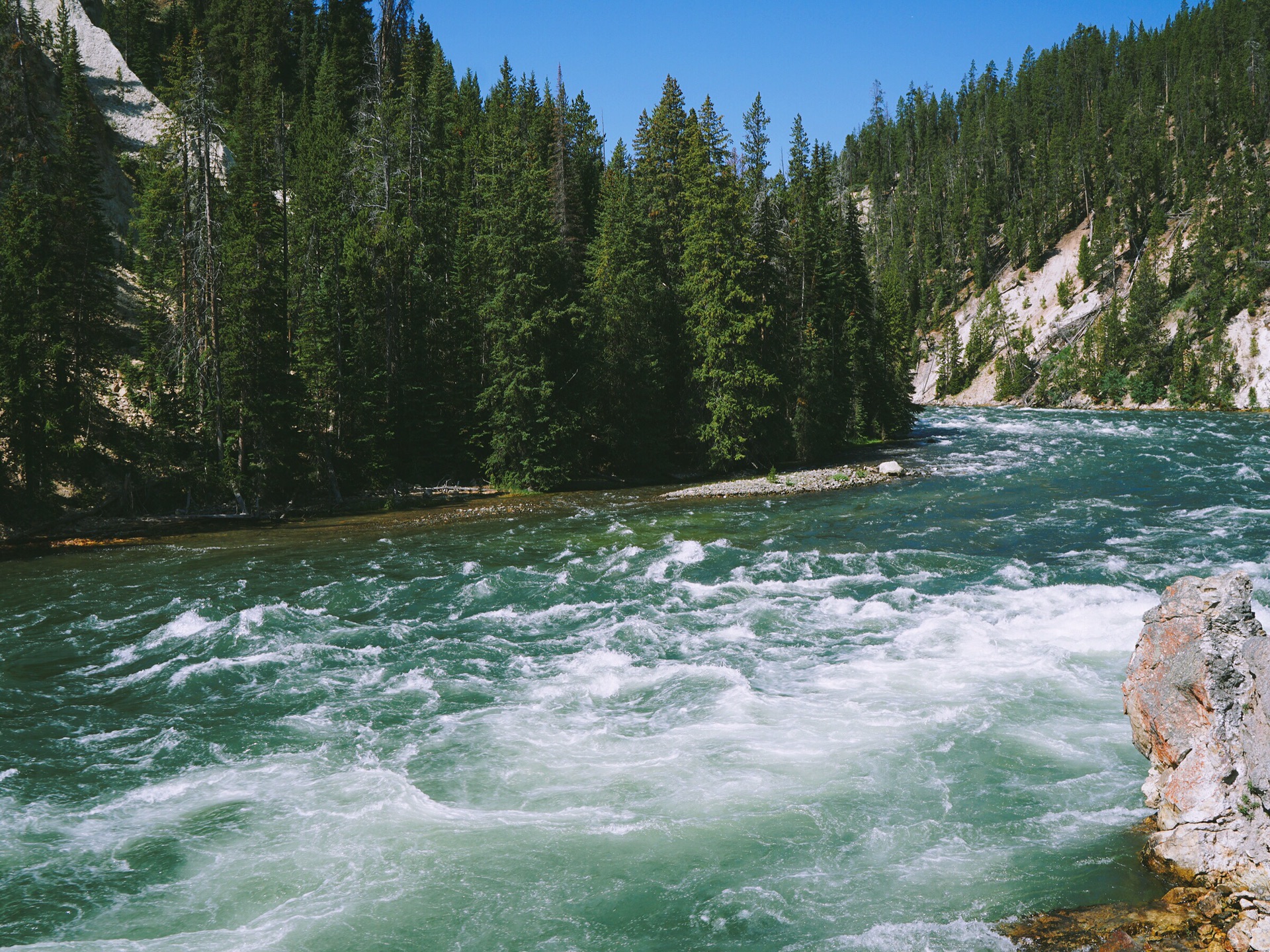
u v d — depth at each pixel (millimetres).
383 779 10602
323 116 69750
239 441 34031
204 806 10031
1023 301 132000
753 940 7223
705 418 47344
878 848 8695
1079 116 164625
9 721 12992
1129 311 108875
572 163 61562
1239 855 7461
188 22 97812
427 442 42312
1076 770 10219
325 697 13672
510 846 8914
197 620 18094
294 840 9164
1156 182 131000
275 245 41688
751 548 25312
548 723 12352
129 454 34156
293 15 99375
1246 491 32688
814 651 15305
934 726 11656
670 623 17391
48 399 30484
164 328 36500
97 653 16422
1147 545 23344
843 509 32562
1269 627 14266
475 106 77938
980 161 165500
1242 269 105375
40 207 33406
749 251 46781
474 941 7363
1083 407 107125
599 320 45031
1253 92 136250
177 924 7676
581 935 7406
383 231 41562
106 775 11023
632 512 33625
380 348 41625
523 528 30000
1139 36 188000
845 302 60156
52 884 8352
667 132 55875
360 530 30516
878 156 194375
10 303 30016
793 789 10039
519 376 40344
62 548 27375
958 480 39438
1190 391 97812
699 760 10914
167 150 35312
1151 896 7426
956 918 7367
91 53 63469
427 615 18562
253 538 29047
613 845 8906
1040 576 19938
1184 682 8508
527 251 40969
